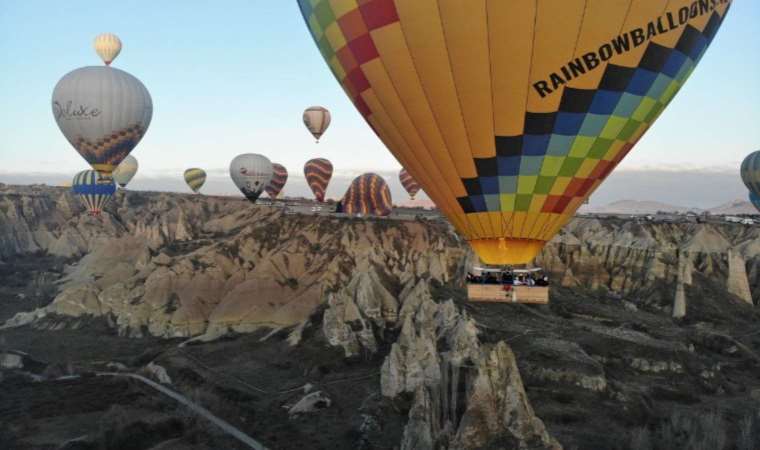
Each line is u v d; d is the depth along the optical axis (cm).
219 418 4800
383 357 5953
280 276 8306
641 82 2298
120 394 5359
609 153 2467
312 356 5969
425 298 6700
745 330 7519
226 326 7362
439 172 2572
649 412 4791
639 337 6519
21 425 4625
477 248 2677
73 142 8581
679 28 2267
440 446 3444
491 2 2105
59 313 8150
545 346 5806
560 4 2092
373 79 2497
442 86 2327
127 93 8438
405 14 2255
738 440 4325
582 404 4797
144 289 8206
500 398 3516
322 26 2603
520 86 2247
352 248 8919
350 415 4641
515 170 2433
